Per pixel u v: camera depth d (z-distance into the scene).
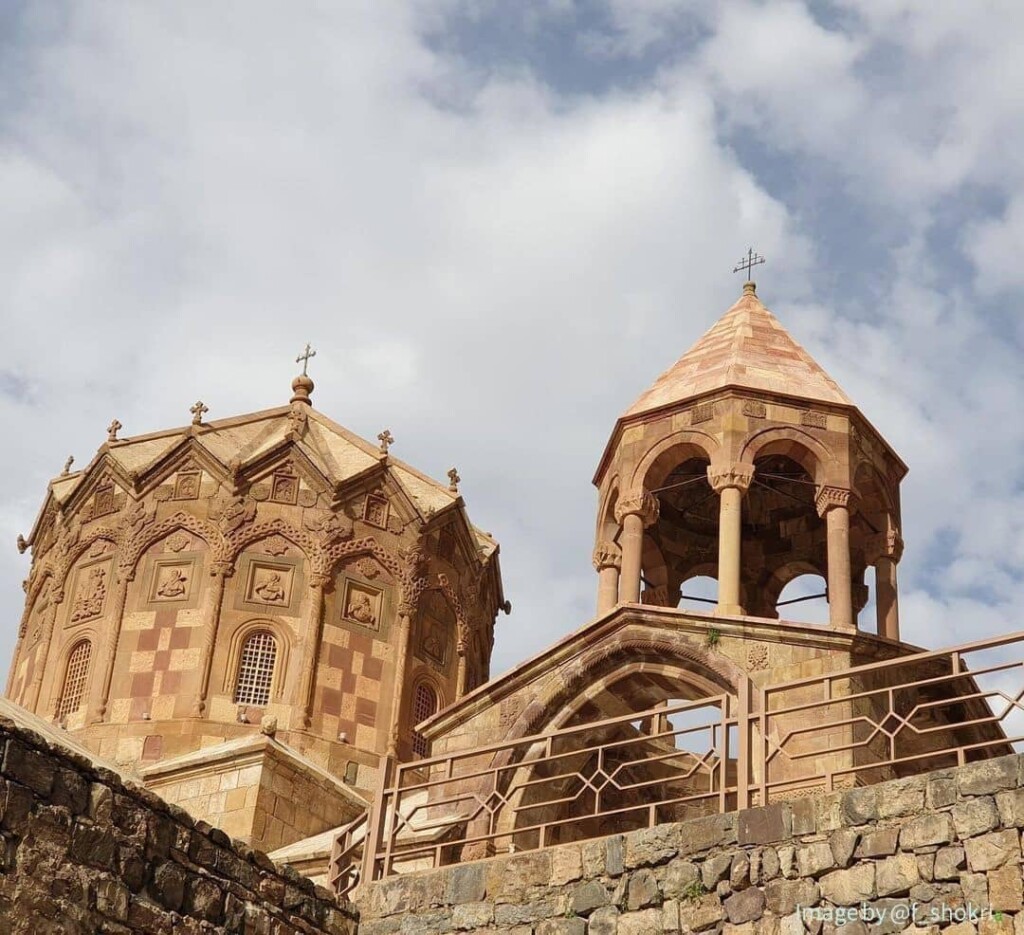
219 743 44.91
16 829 19.44
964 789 20.08
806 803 21.12
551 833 33.78
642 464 37.12
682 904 21.39
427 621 49.19
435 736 35.72
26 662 49.59
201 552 47.81
